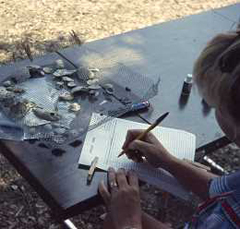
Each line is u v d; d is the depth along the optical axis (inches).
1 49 141.6
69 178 60.2
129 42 91.5
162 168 62.5
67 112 69.5
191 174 60.7
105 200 56.9
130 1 180.9
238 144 42.9
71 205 56.9
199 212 47.6
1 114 68.0
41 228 92.4
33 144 64.5
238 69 38.5
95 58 84.0
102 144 65.3
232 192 43.9
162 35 96.0
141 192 101.4
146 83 78.0
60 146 64.4
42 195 59.7
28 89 72.9
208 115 75.2
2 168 104.8
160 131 69.7
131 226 52.0
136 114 72.8
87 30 157.9
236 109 39.4
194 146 68.1
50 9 166.7
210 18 105.7
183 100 77.7
